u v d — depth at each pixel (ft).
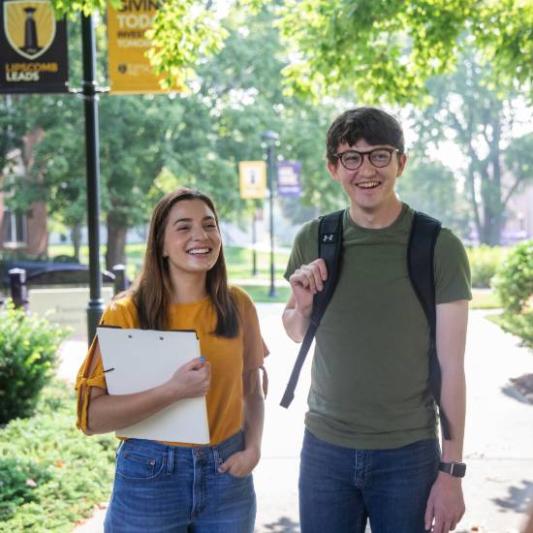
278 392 28.25
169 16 26.50
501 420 23.89
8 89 26.45
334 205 100.94
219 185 88.38
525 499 17.02
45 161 85.40
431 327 9.07
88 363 8.98
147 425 8.80
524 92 35.24
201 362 8.49
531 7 29.91
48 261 89.66
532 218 226.99
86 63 26.55
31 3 26.11
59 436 20.77
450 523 9.03
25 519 15.26
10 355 23.41
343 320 9.20
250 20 92.68
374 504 9.36
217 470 9.10
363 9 28.07
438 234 9.02
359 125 9.05
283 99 95.20
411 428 9.12
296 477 18.89
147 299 9.17
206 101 90.33
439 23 29.81
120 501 9.04
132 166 82.74
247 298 9.93
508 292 40.29
